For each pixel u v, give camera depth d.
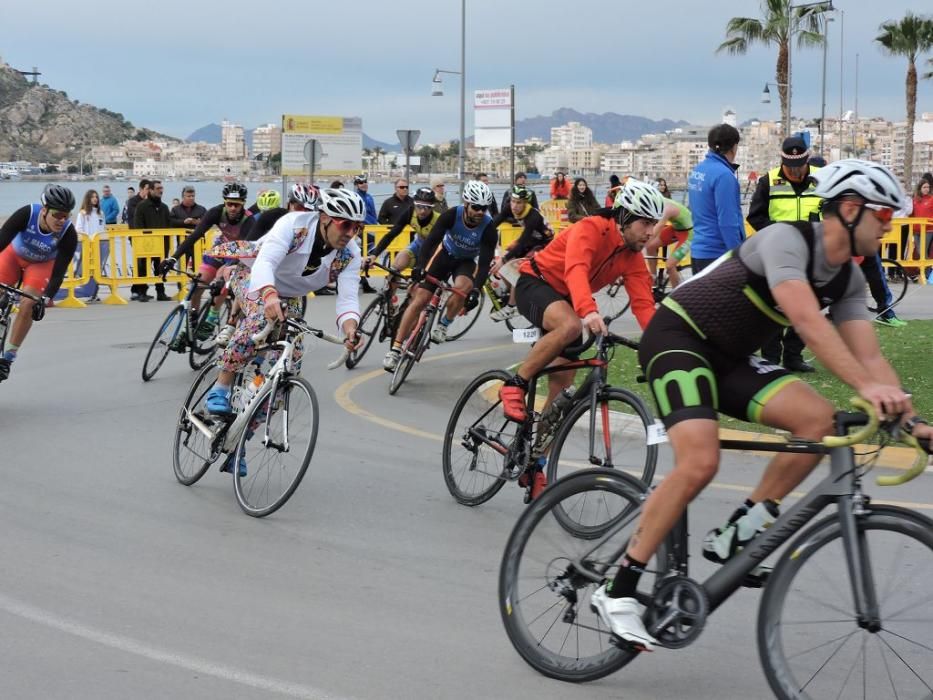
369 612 5.41
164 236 20.47
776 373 4.50
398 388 11.47
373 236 22.69
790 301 4.16
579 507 4.80
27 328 10.17
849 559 4.06
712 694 4.48
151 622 5.22
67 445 8.95
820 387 10.58
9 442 9.02
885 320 14.80
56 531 6.67
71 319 17.58
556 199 27.03
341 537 6.65
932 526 3.90
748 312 4.40
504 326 17.11
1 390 11.37
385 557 6.29
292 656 4.84
